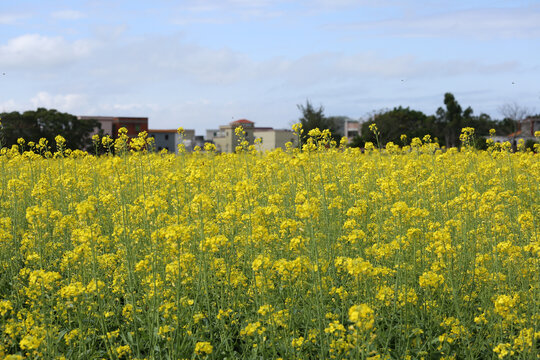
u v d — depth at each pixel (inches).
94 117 3058.6
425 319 204.1
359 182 362.3
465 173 435.8
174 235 178.5
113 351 174.6
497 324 186.1
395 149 492.7
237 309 211.6
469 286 220.8
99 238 249.6
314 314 195.0
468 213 272.4
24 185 346.3
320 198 292.4
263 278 188.5
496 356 181.9
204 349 160.6
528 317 184.5
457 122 2174.0
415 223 255.6
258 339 181.3
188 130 3732.8
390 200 273.3
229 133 2974.9
